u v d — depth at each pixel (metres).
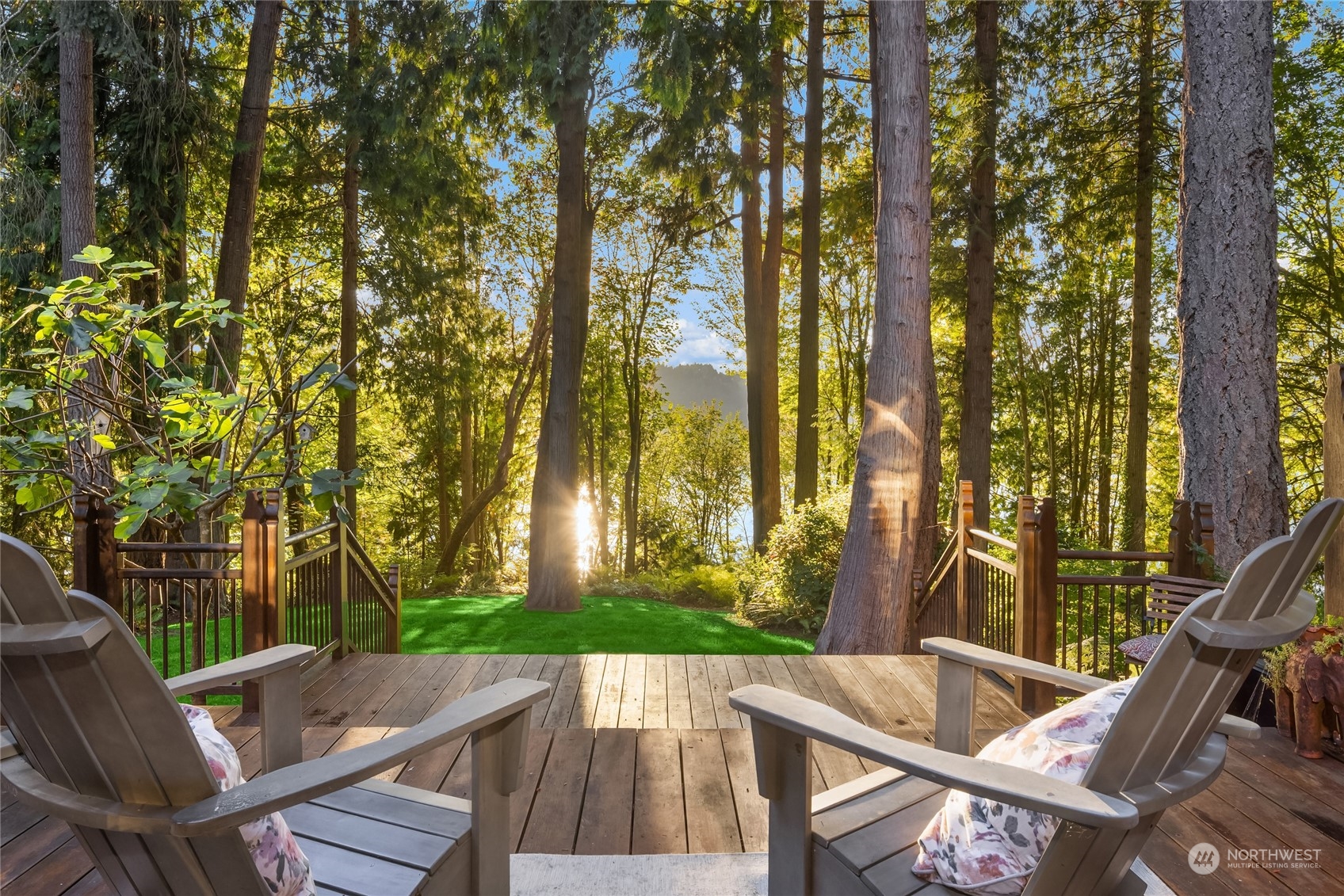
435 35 11.33
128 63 8.51
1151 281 16.53
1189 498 5.47
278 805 1.15
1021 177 13.70
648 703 4.29
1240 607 1.23
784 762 1.64
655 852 2.36
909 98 6.82
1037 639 4.04
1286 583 1.30
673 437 30.69
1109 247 17.23
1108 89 13.77
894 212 6.83
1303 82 12.62
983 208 12.16
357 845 1.57
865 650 6.74
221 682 1.84
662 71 10.85
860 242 17.52
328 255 15.49
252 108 9.74
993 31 12.02
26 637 0.99
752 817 2.59
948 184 12.03
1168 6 12.95
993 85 11.98
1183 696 1.24
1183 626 1.18
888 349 6.84
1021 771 1.28
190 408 4.06
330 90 12.05
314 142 13.43
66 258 7.55
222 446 4.41
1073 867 1.29
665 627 10.05
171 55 9.05
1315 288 13.15
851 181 16.56
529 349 20.94
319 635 4.84
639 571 25.77
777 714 1.53
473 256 16.41
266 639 3.79
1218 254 5.33
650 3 10.53
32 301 8.11
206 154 9.77
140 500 3.72
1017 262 14.69
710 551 30.64
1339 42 12.72
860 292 21.84
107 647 1.02
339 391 4.28
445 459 21.56
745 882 2.18
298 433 4.30
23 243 8.33
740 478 30.70
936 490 10.30
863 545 6.84
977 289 12.18
